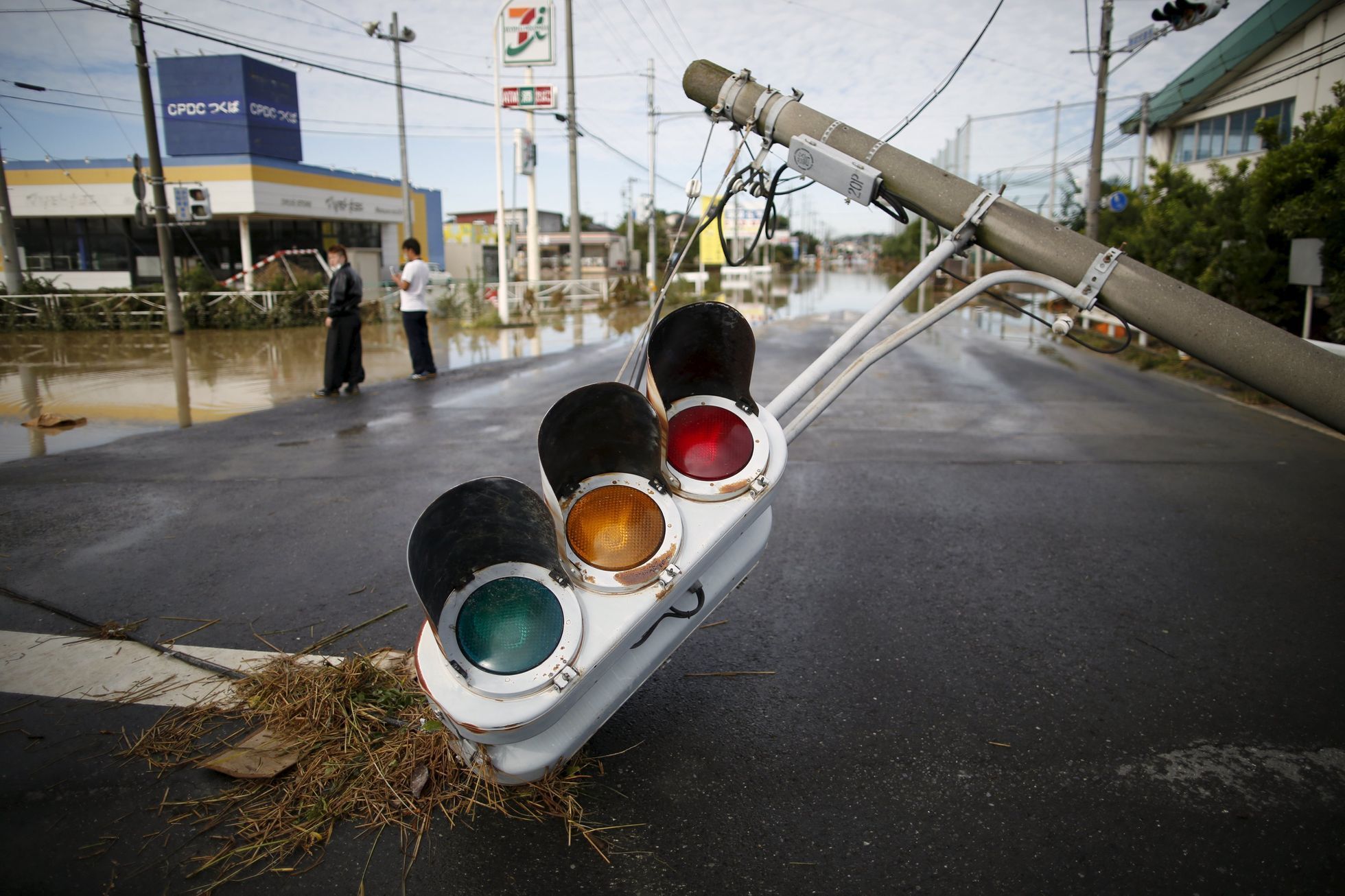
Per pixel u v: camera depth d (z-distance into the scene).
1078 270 2.79
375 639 3.39
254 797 2.40
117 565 4.20
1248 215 10.68
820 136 3.25
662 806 2.39
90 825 2.29
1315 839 2.24
